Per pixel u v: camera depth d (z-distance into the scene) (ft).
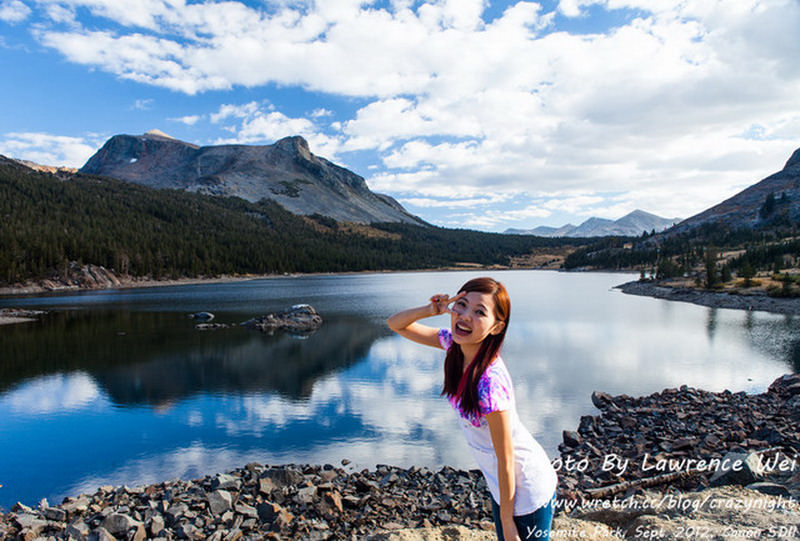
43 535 33.09
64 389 90.48
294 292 366.02
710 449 46.50
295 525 33.27
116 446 61.26
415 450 57.41
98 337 150.51
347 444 59.98
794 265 433.89
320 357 119.44
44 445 61.98
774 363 109.09
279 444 60.64
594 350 126.31
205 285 480.23
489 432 9.12
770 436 47.24
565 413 70.64
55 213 629.92
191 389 89.61
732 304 248.93
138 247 536.42
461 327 8.73
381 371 103.76
